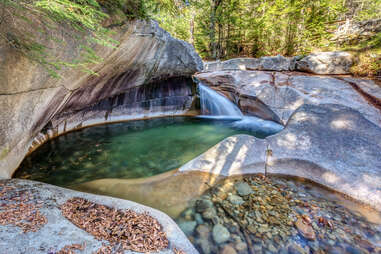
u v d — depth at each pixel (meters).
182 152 4.53
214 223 2.09
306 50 10.58
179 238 1.68
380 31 8.41
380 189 2.33
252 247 1.81
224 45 14.24
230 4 11.62
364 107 4.88
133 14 3.81
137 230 1.66
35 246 1.24
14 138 2.91
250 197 2.54
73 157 4.26
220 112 7.93
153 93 7.51
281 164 3.12
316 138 3.32
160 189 2.69
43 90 3.03
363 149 2.93
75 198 2.10
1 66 2.05
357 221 2.11
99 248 1.34
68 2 1.49
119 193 2.62
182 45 6.69
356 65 7.45
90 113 6.28
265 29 11.73
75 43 2.86
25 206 1.73
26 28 2.00
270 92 6.51
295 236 1.93
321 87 6.16
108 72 4.88
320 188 2.73
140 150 4.68
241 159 3.19
